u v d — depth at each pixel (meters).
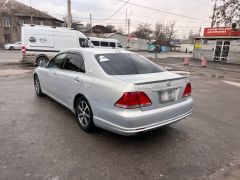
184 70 15.20
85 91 3.78
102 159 3.06
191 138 3.86
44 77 5.55
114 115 3.17
